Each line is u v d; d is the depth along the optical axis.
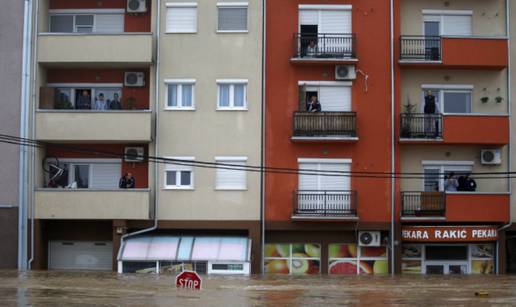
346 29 33.06
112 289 24.77
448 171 33.47
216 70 32.69
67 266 33.34
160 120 32.69
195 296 23.12
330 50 32.59
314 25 33.06
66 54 32.34
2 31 32.56
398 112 32.72
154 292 24.02
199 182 32.41
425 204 32.28
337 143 32.56
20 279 28.03
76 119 32.09
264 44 32.75
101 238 33.34
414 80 33.59
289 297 23.19
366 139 32.66
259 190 32.38
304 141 32.28
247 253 31.44
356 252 32.62
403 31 33.66
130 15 33.84
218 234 32.88
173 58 32.78
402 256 33.22
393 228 32.22
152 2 32.94
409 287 26.61
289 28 32.91
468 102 33.78
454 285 27.39
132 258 31.19
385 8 33.00
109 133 32.03
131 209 31.72
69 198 31.92
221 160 32.56
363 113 32.72
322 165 32.62
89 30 34.03
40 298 22.33
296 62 32.44
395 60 32.84
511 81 33.53
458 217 32.25
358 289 25.78
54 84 33.66
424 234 32.09
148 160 32.56
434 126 32.53
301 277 30.39
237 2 32.81
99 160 33.53
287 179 32.44
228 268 31.27
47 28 33.69
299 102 32.62
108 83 33.75
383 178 32.47
